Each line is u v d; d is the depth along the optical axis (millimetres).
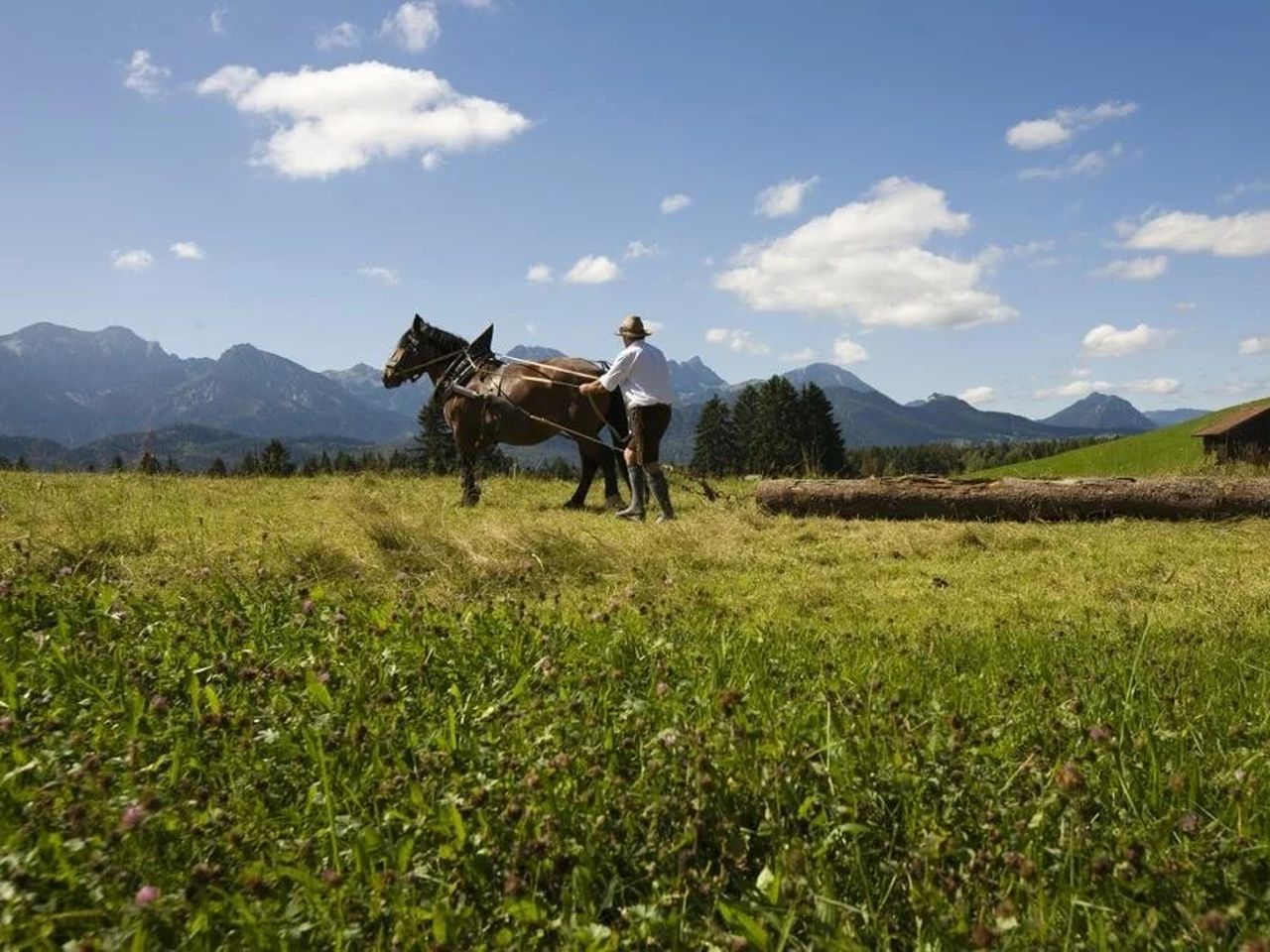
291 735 3992
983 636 6418
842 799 3381
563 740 3816
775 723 4031
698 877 2965
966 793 3422
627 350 12305
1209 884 2904
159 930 2633
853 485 12758
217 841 3111
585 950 2621
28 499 12891
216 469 22250
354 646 5242
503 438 14117
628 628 5910
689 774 3432
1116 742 3756
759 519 12078
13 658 4965
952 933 2631
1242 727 4219
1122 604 7723
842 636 6383
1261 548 10062
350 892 2820
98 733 3891
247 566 8109
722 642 5422
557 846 3072
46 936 2480
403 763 3691
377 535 9172
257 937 2586
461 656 5082
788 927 2609
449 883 2971
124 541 8984
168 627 5605
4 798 3246
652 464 12445
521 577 8328
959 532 10609
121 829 2904
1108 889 2863
